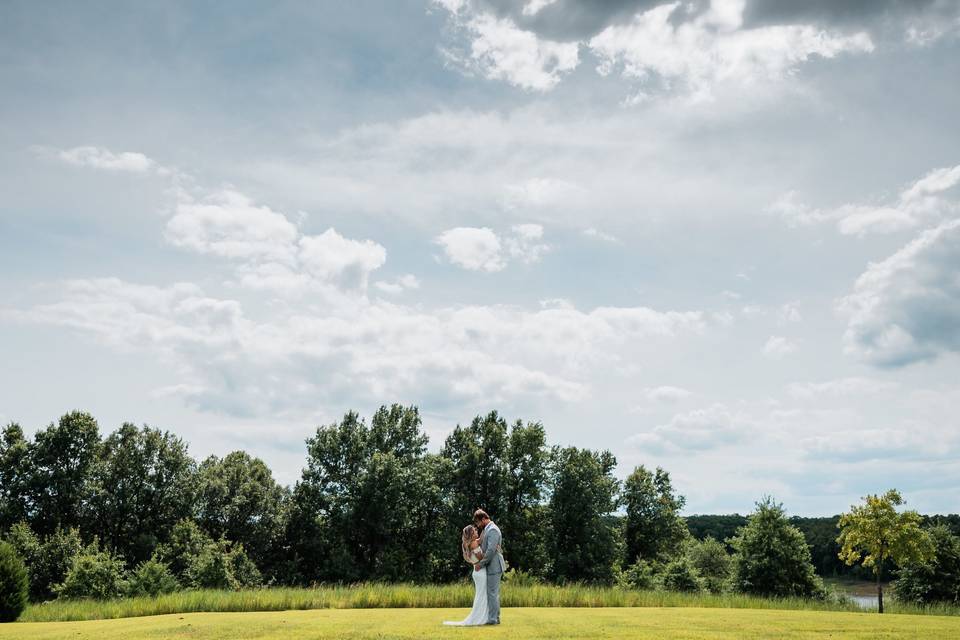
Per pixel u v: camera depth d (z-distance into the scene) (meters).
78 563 42.53
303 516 67.88
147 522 64.94
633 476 83.44
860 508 34.12
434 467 71.12
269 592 23.30
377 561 65.75
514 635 10.55
